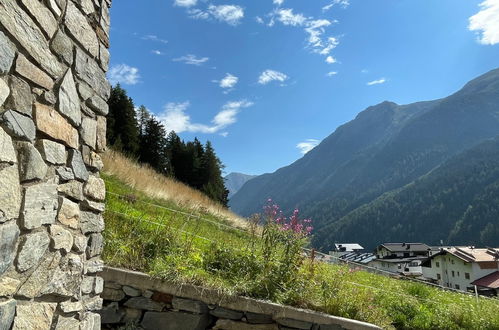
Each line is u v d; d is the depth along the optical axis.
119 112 36.00
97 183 2.74
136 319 4.08
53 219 2.11
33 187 1.90
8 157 1.70
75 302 2.43
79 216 2.45
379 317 5.36
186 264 4.80
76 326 2.45
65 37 2.20
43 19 1.95
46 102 2.02
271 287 4.79
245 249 5.60
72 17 2.28
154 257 4.87
